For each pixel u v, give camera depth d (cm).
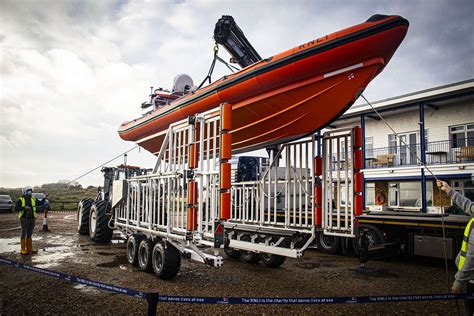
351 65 520
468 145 1620
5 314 374
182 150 580
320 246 856
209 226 545
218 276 562
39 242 875
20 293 446
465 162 1582
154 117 838
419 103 1611
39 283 491
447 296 278
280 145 694
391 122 1870
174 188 516
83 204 1009
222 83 640
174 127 571
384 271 638
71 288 469
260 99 601
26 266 372
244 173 909
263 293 468
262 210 706
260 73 579
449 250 662
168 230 514
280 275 582
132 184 670
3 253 727
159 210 558
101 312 381
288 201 645
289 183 652
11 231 1081
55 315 372
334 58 514
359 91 535
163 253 520
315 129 608
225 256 754
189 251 496
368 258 650
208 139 502
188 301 265
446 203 1570
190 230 471
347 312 399
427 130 1750
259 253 654
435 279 575
